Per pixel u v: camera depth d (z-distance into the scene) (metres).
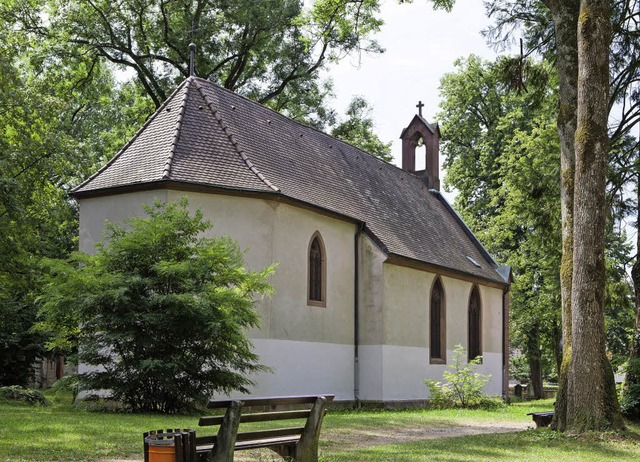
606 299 24.52
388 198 33.16
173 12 40.28
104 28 39.16
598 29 15.44
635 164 21.98
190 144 23.16
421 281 30.16
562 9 16.88
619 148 22.95
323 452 11.70
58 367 44.75
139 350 17.25
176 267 16.88
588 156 15.35
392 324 27.64
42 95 31.70
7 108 30.17
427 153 41.94
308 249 24.50
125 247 17.53
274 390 22.53
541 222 24.61
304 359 24.00
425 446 13.07
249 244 22.34
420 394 29.50
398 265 28.27
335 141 33.03
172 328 16.92
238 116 26.17
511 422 20.77
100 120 45.47
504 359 38.66
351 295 26.94
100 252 18.50
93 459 10.02
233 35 40.66
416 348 29.38
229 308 17.55
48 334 31.27
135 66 40.69
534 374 48.00
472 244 40.28
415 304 29.53
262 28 39.44
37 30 37.44
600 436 14.39
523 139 35.38
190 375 17.58
